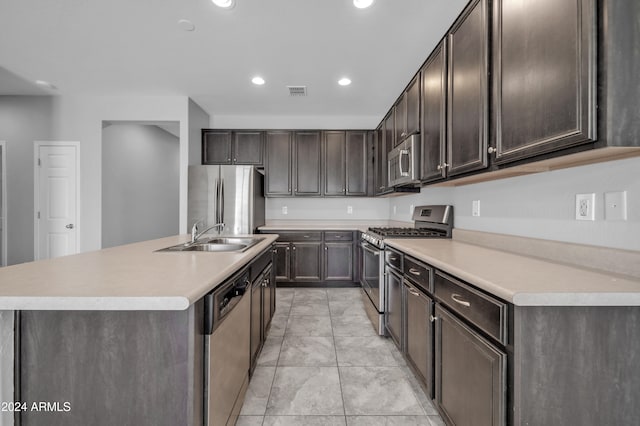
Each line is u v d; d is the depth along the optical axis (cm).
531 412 88
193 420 94
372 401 163
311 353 217
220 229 362
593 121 89
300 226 428
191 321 94
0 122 378
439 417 151
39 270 115
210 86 341
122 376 94
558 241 138
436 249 175
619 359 90
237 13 213
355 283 402
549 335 88
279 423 147
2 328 93
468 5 157
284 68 296
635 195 106
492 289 95
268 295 236
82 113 378
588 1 89
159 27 231
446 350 132
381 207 456
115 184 444
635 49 87
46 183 381
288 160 419
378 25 225
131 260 139
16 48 264
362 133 422
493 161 138
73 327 94
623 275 107
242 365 151
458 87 168
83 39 249
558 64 100
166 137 609
